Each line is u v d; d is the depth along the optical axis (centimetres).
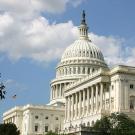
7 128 16875
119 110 17862
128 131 14038
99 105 19362
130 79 18525
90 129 14938
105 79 19138
